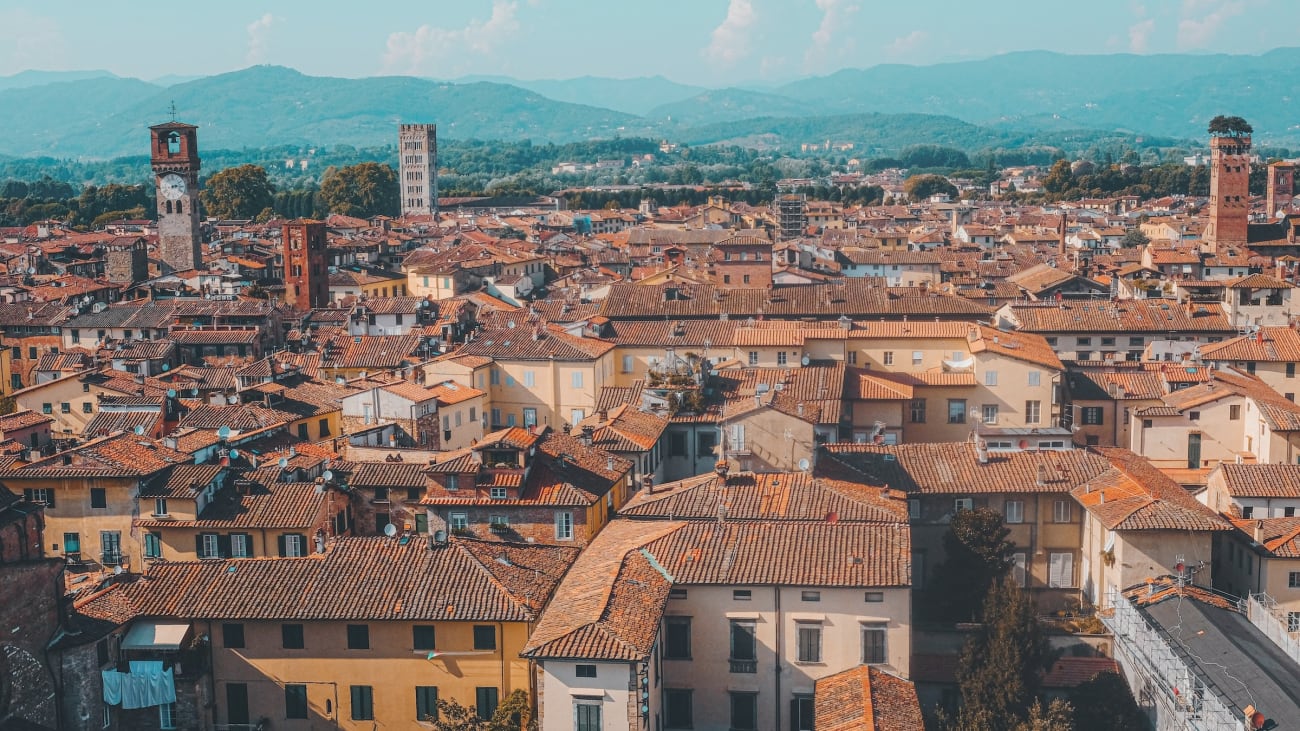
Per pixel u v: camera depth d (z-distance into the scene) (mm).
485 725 104500
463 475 129250
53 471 134375
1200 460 169500
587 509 127312
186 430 160875
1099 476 135000
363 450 148750
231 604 111812
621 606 104625
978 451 139875
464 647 109625
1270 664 106250
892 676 108438
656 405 160625
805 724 110875
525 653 99562
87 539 134875
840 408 167875
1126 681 115000
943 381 180125
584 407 191375
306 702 111375
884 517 121062
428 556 115375
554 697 100312
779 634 110438
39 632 105438
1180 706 101062
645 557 113688
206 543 133250
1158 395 179625
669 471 161000
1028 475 136000
